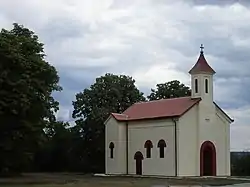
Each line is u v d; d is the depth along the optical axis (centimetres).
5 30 5681
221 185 4944
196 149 6925
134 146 7562
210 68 7169
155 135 7181
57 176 7181
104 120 8881
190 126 6912
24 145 6169
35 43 5822
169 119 6938
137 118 7525
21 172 8812
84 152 9581
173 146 6838
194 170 6881
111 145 7856
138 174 7438
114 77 9394
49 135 9619
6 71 5150
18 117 5459
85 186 4731
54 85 6512
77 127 9469
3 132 5606
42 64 5653
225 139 7250
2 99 5116
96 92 9262
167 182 5450
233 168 8025
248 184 5131
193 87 7169
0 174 7869
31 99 5534
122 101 9300
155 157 7144
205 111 7075
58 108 7562
